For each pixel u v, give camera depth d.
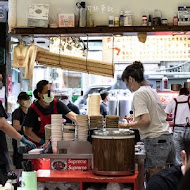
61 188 3.41
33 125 5.08
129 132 3.38
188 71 9.02
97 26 5.29
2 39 7.34
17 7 5.57
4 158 4.42
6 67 7.36
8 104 7.43
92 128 3.88
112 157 3.33
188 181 1.24
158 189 2.36
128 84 4.54
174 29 5.22
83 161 3.66
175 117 7.07
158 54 7.25
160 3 5.39
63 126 3.89
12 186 3.24
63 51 6.91
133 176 3.35
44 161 4.01
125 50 7.25
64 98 7.32
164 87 8.20
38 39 6.43
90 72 6.14
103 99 8.14
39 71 9.14
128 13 5.29
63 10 5.49
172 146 4.50
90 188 3.38
